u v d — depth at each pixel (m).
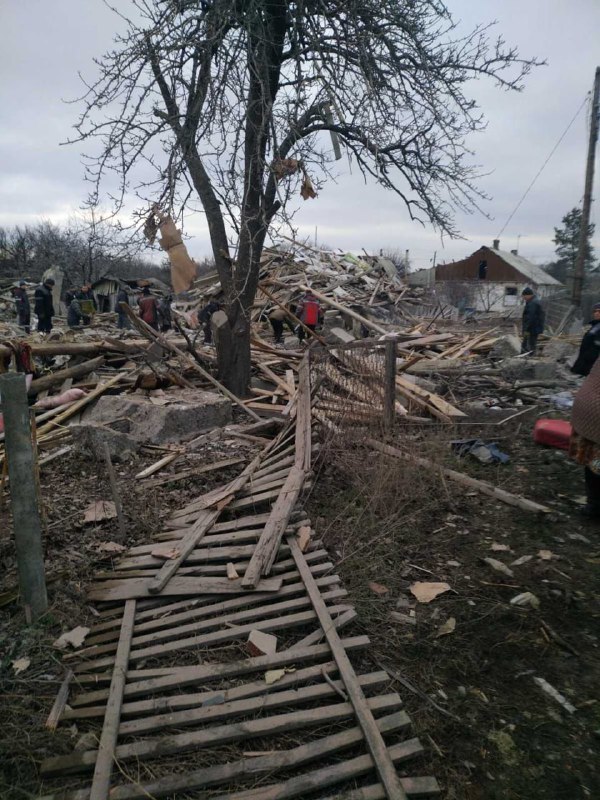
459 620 3.17
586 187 15.83
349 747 2.30
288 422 6.04
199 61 5.63
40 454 5.59
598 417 3.84
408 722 2.37
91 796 2.05
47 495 4.62
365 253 24.36
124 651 2.82
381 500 4.44
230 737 2.31
